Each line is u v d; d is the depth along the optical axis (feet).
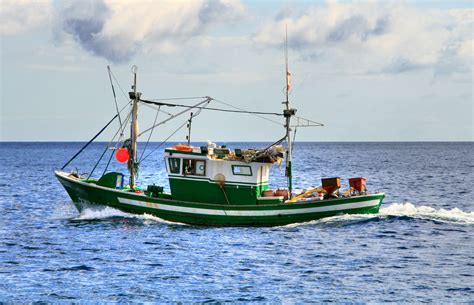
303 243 166.81
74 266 145.79
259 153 184.34
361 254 156.15
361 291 127.44
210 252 157.69
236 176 185.57
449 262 149.48
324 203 185.98
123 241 169.89
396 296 124.47
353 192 191.01
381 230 182.29
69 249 162.50
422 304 119.75
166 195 195.00
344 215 187.93
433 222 194.08
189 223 187.73
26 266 146.20
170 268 143.33
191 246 163.73
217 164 186.09
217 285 131.03
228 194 186.39
